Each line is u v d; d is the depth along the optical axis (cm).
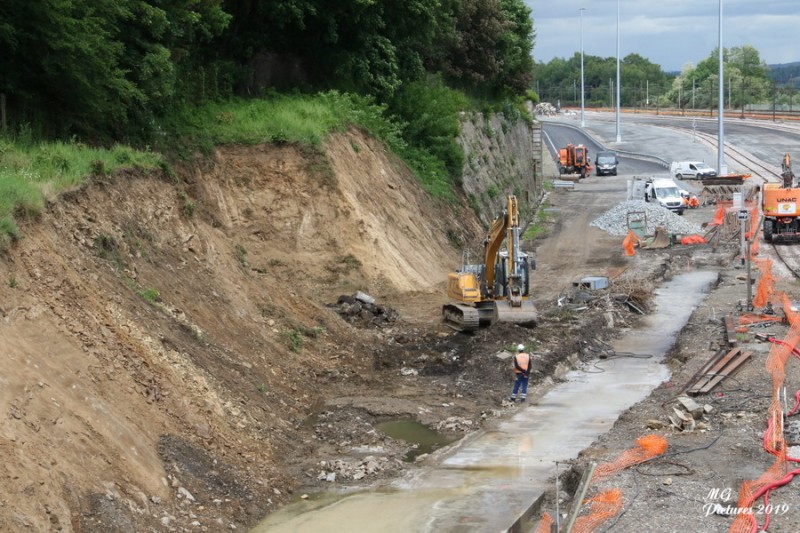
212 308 2370
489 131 6041
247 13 4019
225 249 2789
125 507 1401
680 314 3456
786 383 2253
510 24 6469
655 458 1770
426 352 2705
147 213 2478
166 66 3002
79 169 2289
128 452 1522
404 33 4850
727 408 2095
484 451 1948
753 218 5016
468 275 2964
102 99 2777
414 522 1568
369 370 2562
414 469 1841
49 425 1428
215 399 1881
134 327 1873
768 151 9988
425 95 5006
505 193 5922
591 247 4941
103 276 1984
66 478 1363
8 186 1892
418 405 2248
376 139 4150
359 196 3600
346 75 4478
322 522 1568
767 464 1723
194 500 1538
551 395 2408
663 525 1454
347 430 2039
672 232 5206
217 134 3409
